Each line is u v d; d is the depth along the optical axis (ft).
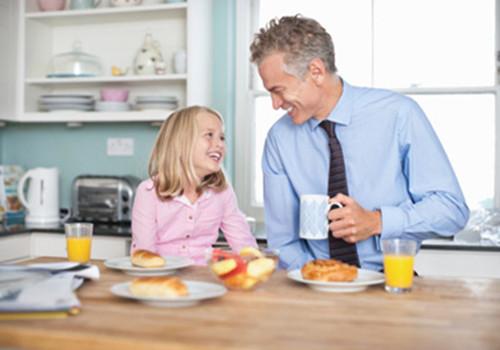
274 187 6.07
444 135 9.92
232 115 10.68
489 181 9.79
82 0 10.48
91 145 11.37
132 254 4.82
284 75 5.27
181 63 9.93
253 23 10.81
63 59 10.45
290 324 3.09
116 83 10.91
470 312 3.39
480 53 9.86
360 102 5.74
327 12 10.39
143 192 6.82
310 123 5.84
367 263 5.58
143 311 3.34
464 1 9.87
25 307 3.16
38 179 10.33
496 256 8.09
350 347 2.69
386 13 10.14
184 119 6.88
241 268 3.93
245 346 2.68
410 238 5.25
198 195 6.96
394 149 5.63
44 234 9.43
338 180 5.64
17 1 10.50
